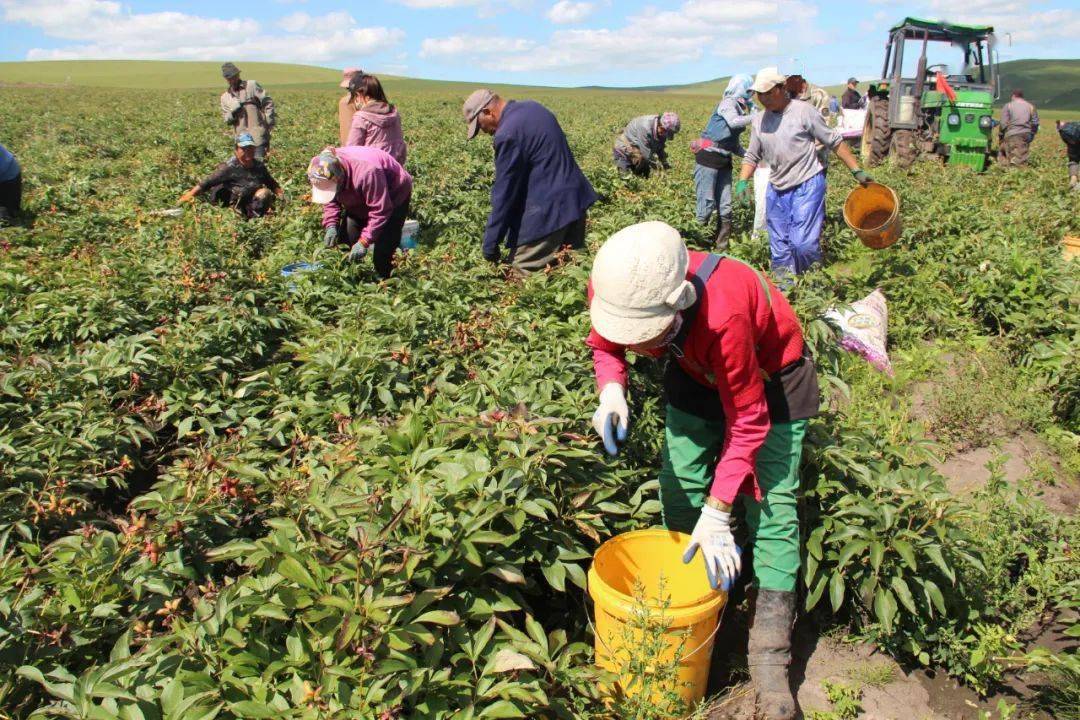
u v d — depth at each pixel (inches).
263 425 188.2
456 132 836.0
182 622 108.8
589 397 160.7
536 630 112.7
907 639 135.1
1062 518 158.9
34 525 153.2
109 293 248.4
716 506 112.4
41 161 586.9
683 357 113.9
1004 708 116.7
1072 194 473.7
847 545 129.6
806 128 281.0
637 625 108.2
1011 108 663.8
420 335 216.7
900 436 181.6
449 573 112.7
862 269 301.1
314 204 358.6
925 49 659.4
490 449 132.0
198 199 404.5
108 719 91.3
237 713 91.3
